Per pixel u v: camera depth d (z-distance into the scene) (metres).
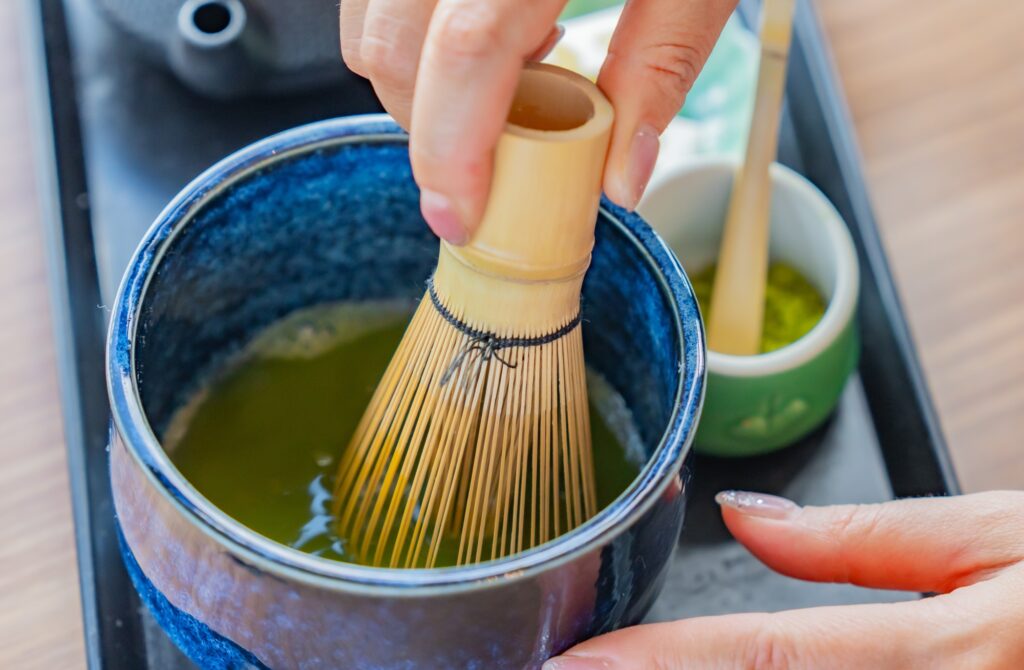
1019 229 0.75
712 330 0.58
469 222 0.35
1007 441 0.68
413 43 0.37
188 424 0.50
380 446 0.44
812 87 0.71
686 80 0.40
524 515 0.44
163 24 0.64
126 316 0.40
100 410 0.56
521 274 0.37
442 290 0.39
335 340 0.53
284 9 0.63
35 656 0.52
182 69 0.65
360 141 0.46
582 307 0.49
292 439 0.51
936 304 0.72
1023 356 0.71
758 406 0.54
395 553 0.42
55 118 0.65
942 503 0.48
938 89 0.81
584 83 0.37
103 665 0.48
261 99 0.67
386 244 0.51
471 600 0.35
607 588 0.38
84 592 0.50
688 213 0.60
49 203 0.62
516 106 0.37
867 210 0.67
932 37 0.83
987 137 0.79
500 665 0.38
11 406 0.61
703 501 0.56
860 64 0.81
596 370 0.51
